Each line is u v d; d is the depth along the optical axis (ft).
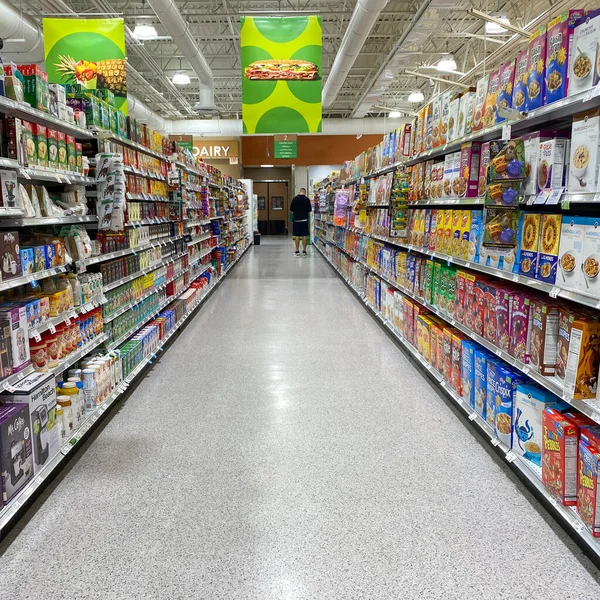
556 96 7.74
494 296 9.86
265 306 25.86
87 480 9.34
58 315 9.82
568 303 8.09
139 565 7.06
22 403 8.09
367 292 24.59
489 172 9.13
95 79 18.70
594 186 6.71
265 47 23.70
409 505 8.46
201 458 10.14
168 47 45.80
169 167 19.54
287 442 10.82
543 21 25.86
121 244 13.65
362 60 49.39
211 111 45.42
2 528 7.29
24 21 26.89
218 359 16.87
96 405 11.23
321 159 73.00
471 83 42.45
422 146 15.14
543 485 8.03
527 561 7.07
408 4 35.70
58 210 10.23
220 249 35.63
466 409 11.14
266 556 7.22
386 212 19.60
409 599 6.40
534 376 8.21
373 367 15.89
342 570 6.93
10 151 8.30
